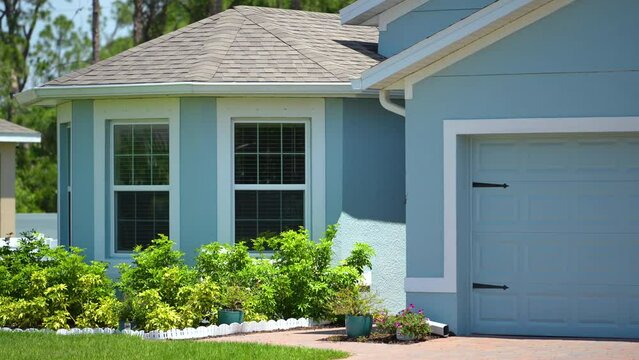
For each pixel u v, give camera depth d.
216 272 14.85
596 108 12.74
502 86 12.98
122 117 16.28
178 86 15.50
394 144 16.42
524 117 12.91
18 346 12.16
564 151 13.15
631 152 12.97
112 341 12.50
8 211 27.97
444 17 17.41
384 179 16.34
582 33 12.77
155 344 12.25
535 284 13.20
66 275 14.52
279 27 17.59
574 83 12.79
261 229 15.96
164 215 16.14
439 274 13.14
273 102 15.90
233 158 15.92
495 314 13.31
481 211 13.36
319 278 14.83
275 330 14.28
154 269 14.52
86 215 16.58
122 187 16.38
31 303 14.18
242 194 15.97
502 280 13.28
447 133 13.14
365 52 17.73
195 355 11.44
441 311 13.13
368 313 12.98
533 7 12.68
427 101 13.23
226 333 13.79
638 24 12.66
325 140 15.89
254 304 14.38
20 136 27.61
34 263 15.10
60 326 14.13
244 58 16.41
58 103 17.62
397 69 13.07
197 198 15.91
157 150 16.19
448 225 13.10
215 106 15.91
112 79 16.22
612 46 12.71
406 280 13.22
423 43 12.85
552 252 13.16
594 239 13.05
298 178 15.98
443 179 13.16
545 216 13.19
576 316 13.09
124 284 14.66
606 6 12.70
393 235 16.48
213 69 15.99
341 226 15.85
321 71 16.02
